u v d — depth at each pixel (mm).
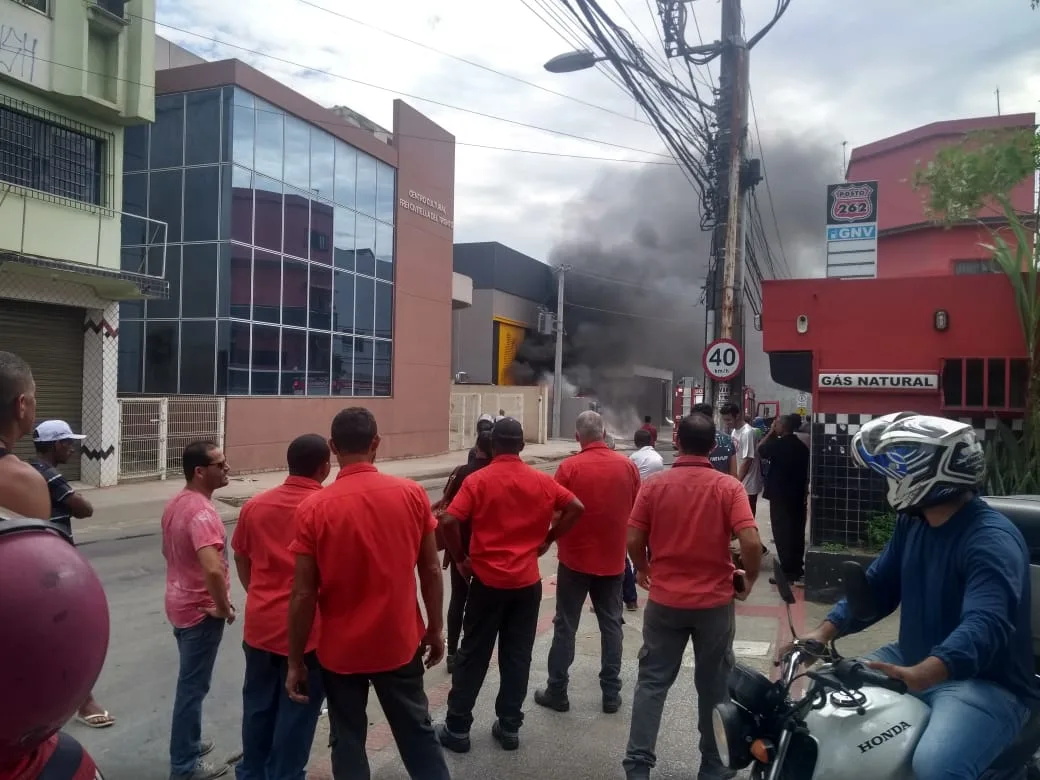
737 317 12383
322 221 21469
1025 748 2658
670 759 4211
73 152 14383
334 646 3209
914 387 7688
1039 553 3311
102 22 14094
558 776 4051
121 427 15859
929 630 2764
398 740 3326
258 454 19156
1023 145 8891
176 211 19016
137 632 6727
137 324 19422
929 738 2496
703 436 4078
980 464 2693
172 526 3986
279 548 3662
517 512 4379
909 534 2879
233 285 18703
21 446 14211
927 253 18547
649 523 4062
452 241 28234
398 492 3316
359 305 23156
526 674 4387
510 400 35406
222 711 5082
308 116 20641
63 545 1485
